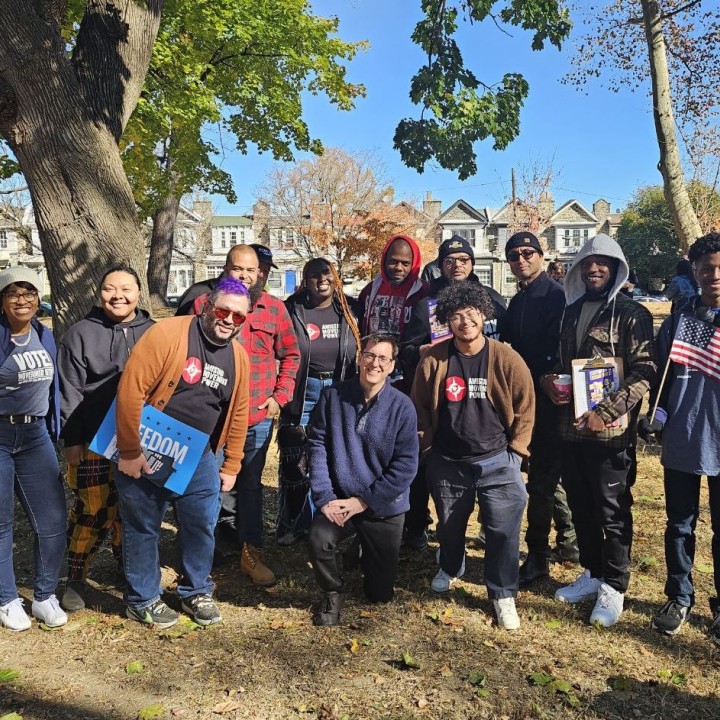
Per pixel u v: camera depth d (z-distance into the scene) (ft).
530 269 13.99
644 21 28.22
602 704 9.57
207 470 11.75
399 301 15.92
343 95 53.72
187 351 10.98
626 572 12.07
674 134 28.09
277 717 9.33
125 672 10.43
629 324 11.69
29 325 11.35
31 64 17.83
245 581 13.94
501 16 26.94
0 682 10.07
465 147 27.27
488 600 12.96
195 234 183.62
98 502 12.39
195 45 45.24
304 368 15.56
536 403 13.48
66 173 18.56
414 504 15.34
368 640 11.42
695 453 10.99
